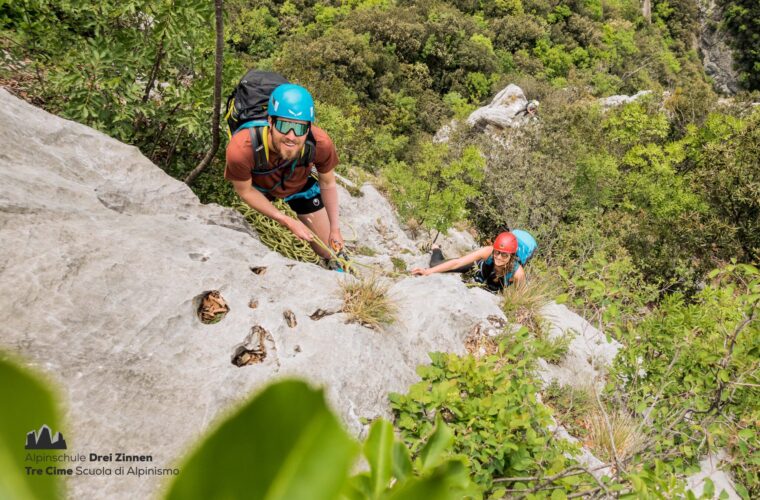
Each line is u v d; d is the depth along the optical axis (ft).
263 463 0.66
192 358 7.67
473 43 109.91
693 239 40.42
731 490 11.83
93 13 14.62
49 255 7.71
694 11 197.67
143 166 12.07
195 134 14.89
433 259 18.83
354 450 0.68
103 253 8.32
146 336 7.51
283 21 112.16
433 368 9.49
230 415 0.66
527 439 8.34
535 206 42.04
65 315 7.13
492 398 8.73
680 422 11.19
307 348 8.87
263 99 10.29
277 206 14.55
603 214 45.37
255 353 8.36
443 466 1.01
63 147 11.33
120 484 5.71
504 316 13.32
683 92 64.44
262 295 9.34
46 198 9.25
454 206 31.45
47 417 0.55
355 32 101.60
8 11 13.93
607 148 54.24
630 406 12.33
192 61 14.84
